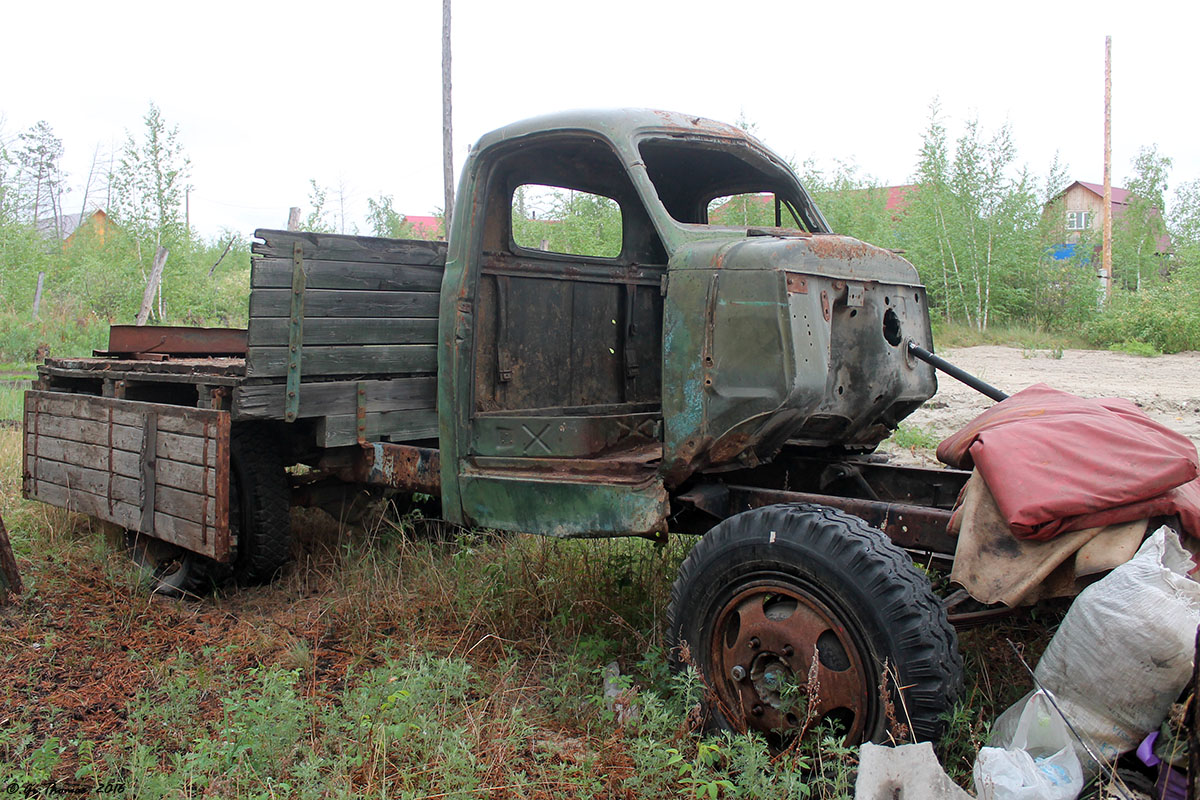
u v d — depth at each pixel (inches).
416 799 106.3
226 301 919.0
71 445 209.8
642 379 193.6
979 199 807.7
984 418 129.7
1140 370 510.9
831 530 111.8
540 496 145.6
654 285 193.5
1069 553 104.1
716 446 127.0
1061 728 97.0
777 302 120.6
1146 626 92.8
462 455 157.9
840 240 136.9
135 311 846.5
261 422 187.6
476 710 131.1
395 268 188.5
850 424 146.7
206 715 133.2
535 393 173.6
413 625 165.6
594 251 246.4
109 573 191.2
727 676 120.2
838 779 100.6
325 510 205.3
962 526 112.3
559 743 123.7
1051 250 844.6
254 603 186.4
